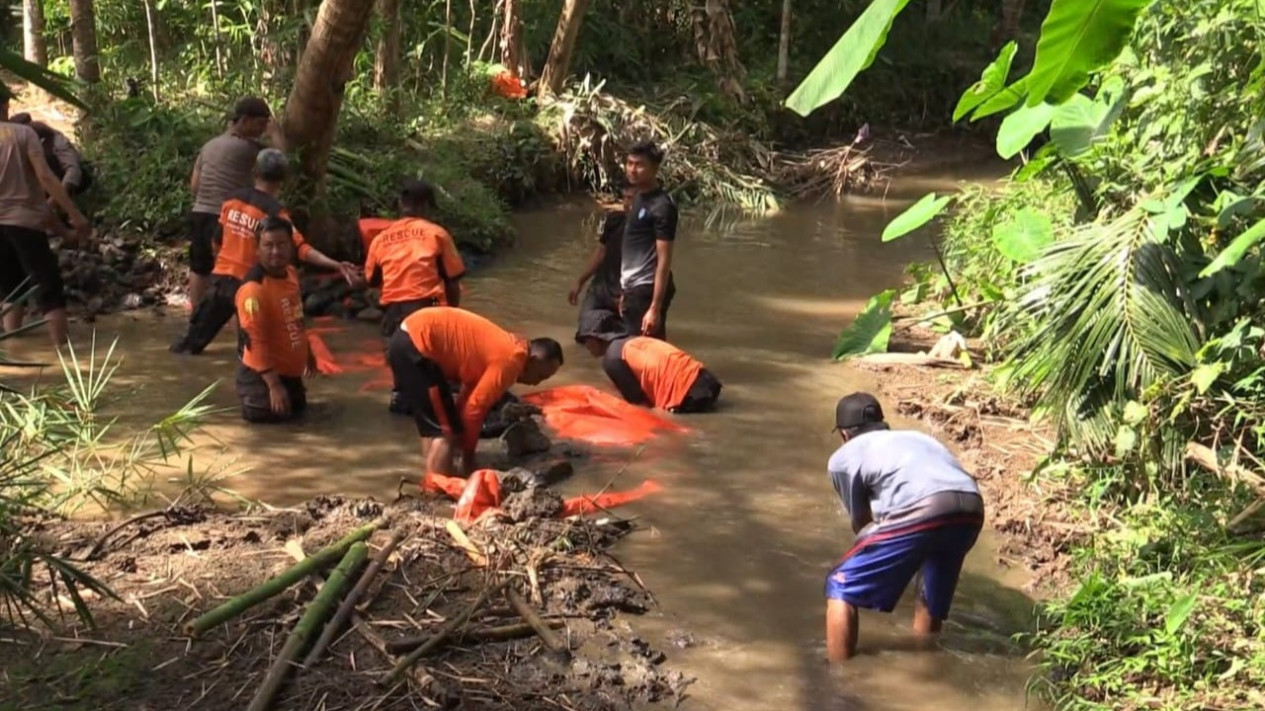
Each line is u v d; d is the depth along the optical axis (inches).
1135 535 206.1
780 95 653.9
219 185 318.0
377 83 497.7
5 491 201.8
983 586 206.8
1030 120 258.7
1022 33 833.5
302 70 360.2
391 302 301.6
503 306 359.6
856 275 419.2
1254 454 220.2
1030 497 237.1
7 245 297.7
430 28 565.6
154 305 344.8
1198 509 207.8
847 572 181.6
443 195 424.8
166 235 370.9
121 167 380.8
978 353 322.0
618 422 271.0
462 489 227.0
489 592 189.9
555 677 173.5
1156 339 215.9
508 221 463.2
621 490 237.6
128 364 295.3
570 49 554.9
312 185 372.2
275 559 198.8
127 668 168.7
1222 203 224.7
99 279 347.6
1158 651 172.2
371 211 411.2
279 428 261.3
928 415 280.5
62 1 496.7
